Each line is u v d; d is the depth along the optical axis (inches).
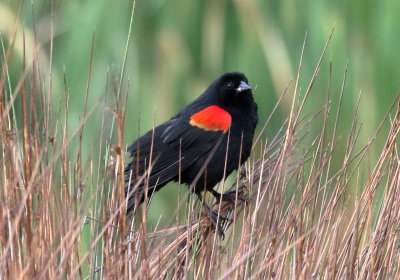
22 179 327.6
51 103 331.0
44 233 315.6
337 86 759.1
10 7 722.2
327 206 341.4
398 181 346.3
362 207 346.0
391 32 765.9
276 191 338.0
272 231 327.3
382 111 753.0
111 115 383.9
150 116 778.2
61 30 748.6
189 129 462.6
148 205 393.4
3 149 316.2
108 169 345.7
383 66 762.8
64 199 330.6
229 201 418.9
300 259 330.3
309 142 681.0
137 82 778.2
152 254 327.3
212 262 335.9
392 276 350.6
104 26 761.0
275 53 790.5
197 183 464.1
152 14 804.6
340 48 761.6
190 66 813.2
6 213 308.5
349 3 772.6
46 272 304.8
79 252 322.7
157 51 807.1
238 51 809.5
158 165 456.4
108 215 328.5
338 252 342.6
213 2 817.5
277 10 808.9
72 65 743.7
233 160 469.7
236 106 476.1
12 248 307.3
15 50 692.7
